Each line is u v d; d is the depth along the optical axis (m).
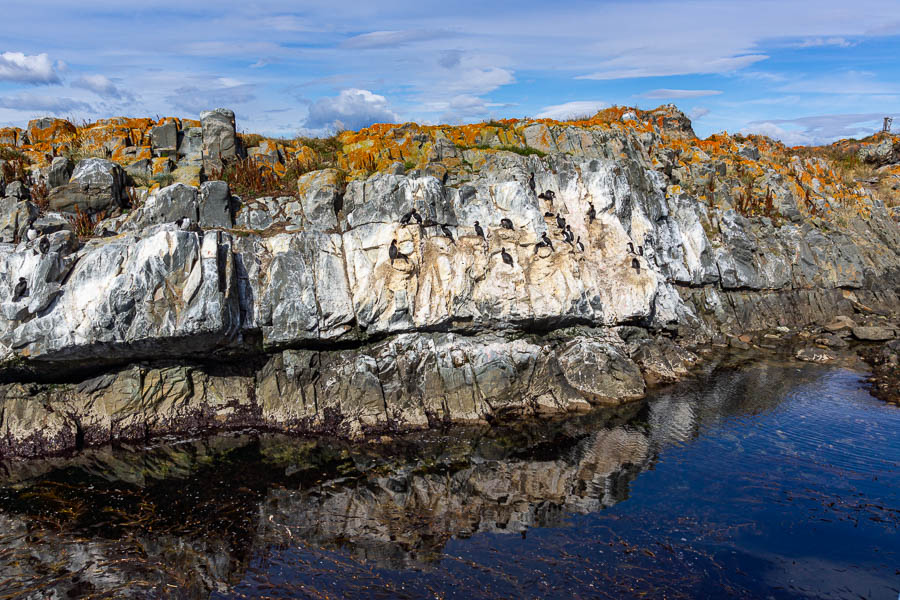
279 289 21.11
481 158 27.36
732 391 25.09
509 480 17.55
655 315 27.86
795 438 20.44
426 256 22.77
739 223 35.62
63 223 21.30
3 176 22.25
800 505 16.17
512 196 24.52
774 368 28.22
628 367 24.94
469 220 24.14
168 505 16.03
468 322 22.92
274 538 14.59
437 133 28.19
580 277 24.84
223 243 20.83
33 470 17.98
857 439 20.31
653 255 29.00
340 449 19.48
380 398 21.16
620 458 18.97
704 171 36.91
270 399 21.12
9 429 19.05
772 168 40.88
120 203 23.05
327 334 21.38
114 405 20.08
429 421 21.33
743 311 34.47
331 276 21.86
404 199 22.97
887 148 55.97
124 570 13.41
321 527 15.08
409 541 14.50
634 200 29.33
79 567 13.48
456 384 22.03
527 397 22.83
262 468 18.17
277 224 23.41
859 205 43.97
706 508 16.00
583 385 24.02
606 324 25.69
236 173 24.98
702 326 32.09
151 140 25.62
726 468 18.28
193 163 25.44
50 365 19.38
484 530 14.95
